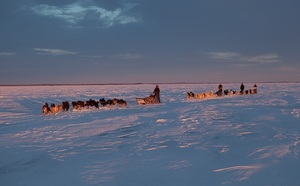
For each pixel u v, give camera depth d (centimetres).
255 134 991
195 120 1374
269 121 1262
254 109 1766
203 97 2912
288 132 997
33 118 1631
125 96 3784
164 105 2231
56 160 745
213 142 892
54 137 1047
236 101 2447
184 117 1487
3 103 2852
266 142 855
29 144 940
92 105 2109
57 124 1363
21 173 656
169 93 4356
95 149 850
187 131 1095
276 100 2508
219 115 1534
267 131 1034
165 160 704
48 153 818
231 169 606
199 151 785
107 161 715
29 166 705
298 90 4622
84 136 1055
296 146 778
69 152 823
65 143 942
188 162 679
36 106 2509
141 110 1909
